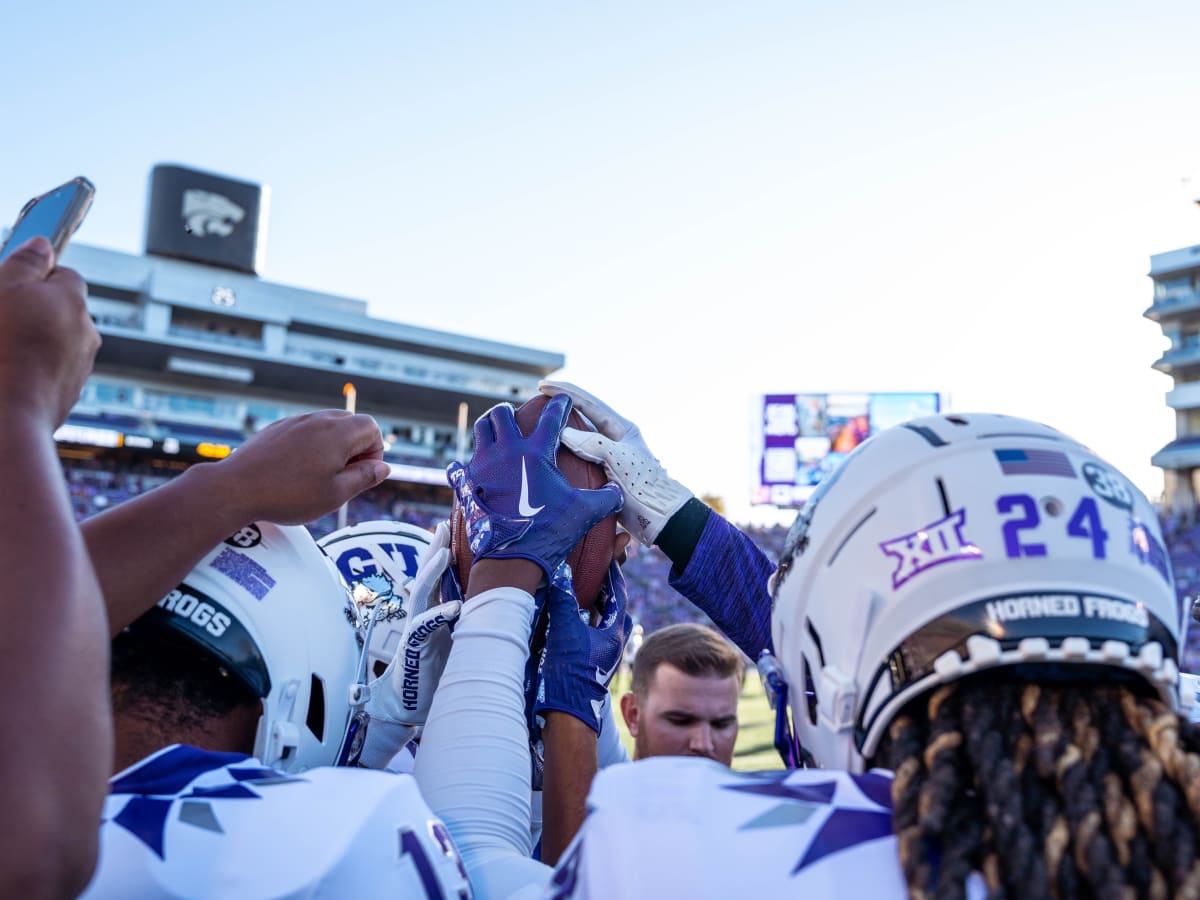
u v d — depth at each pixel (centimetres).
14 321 72
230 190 5528
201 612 100
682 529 130
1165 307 5047
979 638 74
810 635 90
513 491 121
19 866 55
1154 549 82
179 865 75
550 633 121
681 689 277
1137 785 65
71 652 61
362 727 127
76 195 81
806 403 3281
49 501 66
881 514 84
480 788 99
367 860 79
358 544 187
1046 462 82
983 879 65
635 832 69
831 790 73
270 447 106
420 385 5594
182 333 5272
